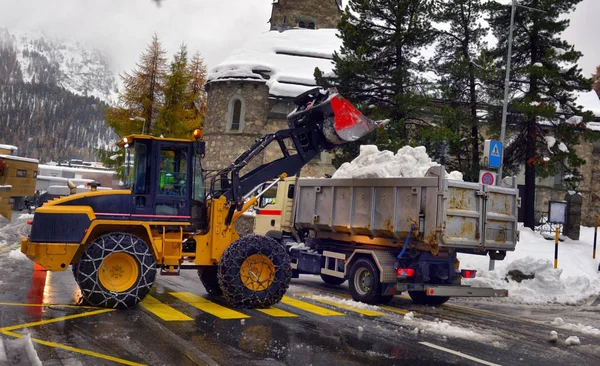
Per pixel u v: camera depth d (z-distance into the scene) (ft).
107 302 28.22
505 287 46.37
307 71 120.37
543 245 71.41
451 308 37.52
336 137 35.55
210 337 23.48
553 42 84.38
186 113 130.52
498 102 81.30
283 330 25.66
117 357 19.58
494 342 25.84
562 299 43.98
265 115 115.65
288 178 48.55
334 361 20.74
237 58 124.16
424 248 34.53
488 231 35.42
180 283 40.63
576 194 80.84
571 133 82.12
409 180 34.42
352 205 38.60
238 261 30.66
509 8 82.28
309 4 156.76
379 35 81.05
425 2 78.38
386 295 35.65
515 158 87.86
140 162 30.89
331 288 43.86
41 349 19.98
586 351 25.35
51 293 32.22
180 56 131.03
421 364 21.06
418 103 74.84
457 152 84.07
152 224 30.53
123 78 132.16
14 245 57.47
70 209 28.84
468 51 83.92
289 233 47.70
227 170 34.30
